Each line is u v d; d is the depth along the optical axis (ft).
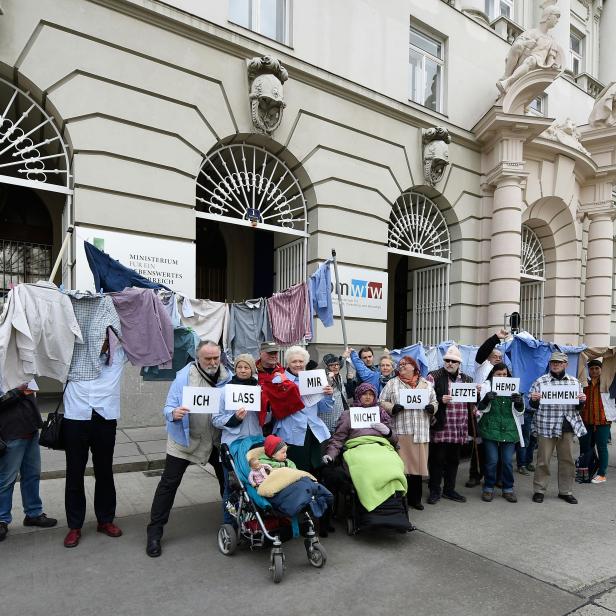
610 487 20.53
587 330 50.14
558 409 18.35
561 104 51.11
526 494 19.33
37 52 22.39
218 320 20.74
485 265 40.50
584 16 59.16
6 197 31.48
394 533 14.80
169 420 13.07
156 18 25.46
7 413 13.32
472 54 41.39
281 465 12.73
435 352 26.27
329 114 32.12
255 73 28.32
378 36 34.71
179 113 26.27
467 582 11.70
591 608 10.65
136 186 24.88
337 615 10.16
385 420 16.19
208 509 16.11
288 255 33.55
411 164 36.45
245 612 10.21
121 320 14.96
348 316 32.68
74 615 9.97
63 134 23.79
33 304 12.69
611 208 48.55
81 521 13.23
